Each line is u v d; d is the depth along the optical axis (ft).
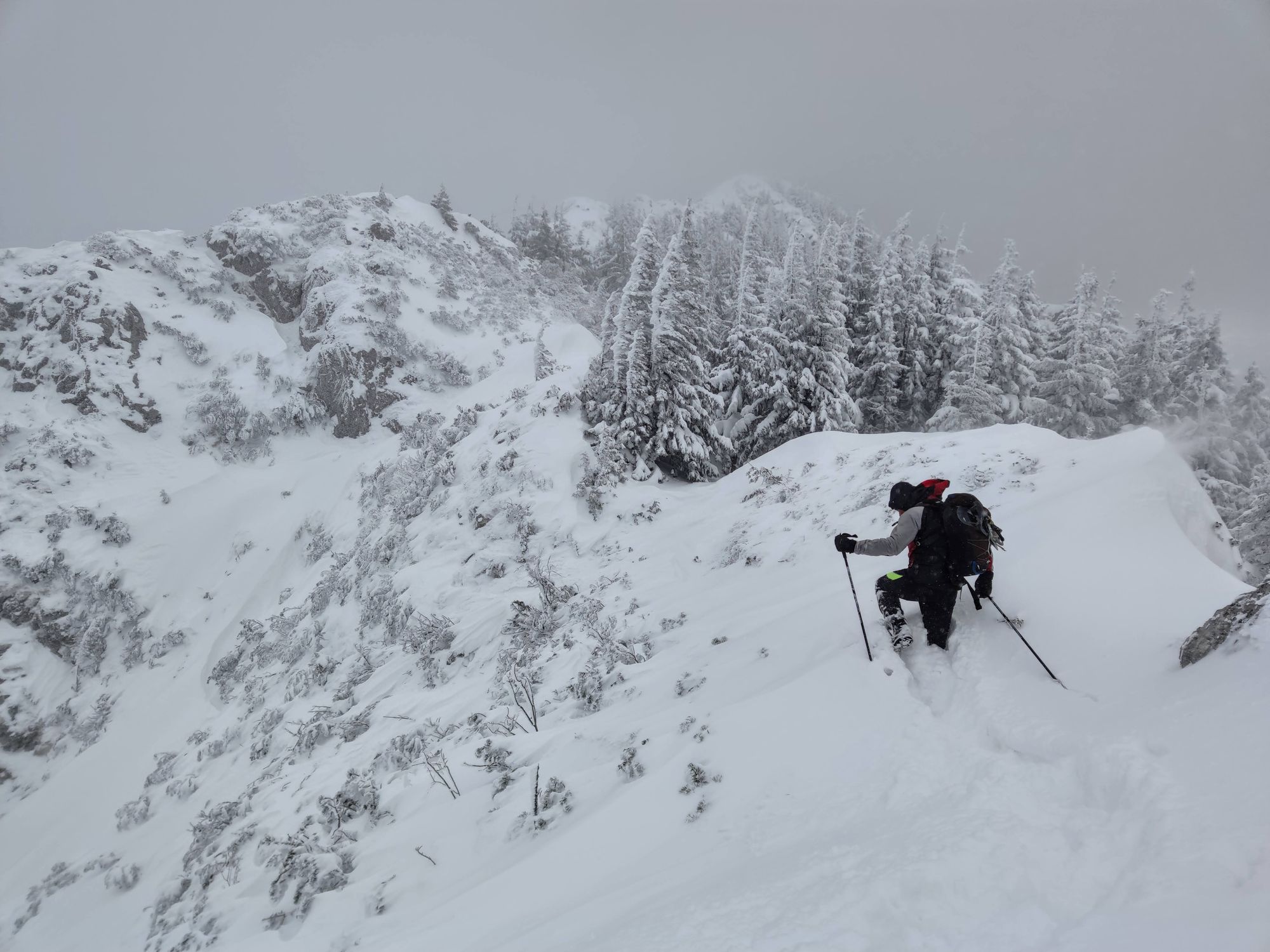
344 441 106.73
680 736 17.30
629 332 63.00
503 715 28.86
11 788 64.18
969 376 83.92
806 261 100.37
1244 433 78.07
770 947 7.71
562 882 13.19
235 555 86.17
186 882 29.78
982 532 15.14
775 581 31.83
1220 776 8.04
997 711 12.46
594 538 52.19
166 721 65.46
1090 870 7.62
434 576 51.55
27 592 77.61
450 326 128.26
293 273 130.52
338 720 39.40
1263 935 5.44
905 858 8.63
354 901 17.54
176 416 104.99
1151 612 13.83
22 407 100.17
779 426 79.87
